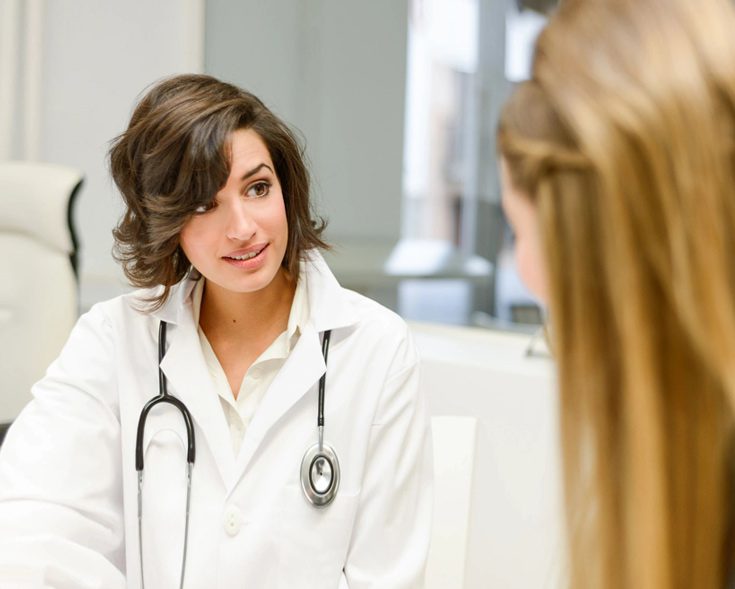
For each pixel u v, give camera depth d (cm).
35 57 271
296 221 132
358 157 258
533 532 169
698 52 47
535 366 186
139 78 285
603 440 49
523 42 219
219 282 122
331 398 128
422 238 247
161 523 124
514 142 52
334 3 260
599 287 49
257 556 122
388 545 127
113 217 282
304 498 124
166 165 118
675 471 48
